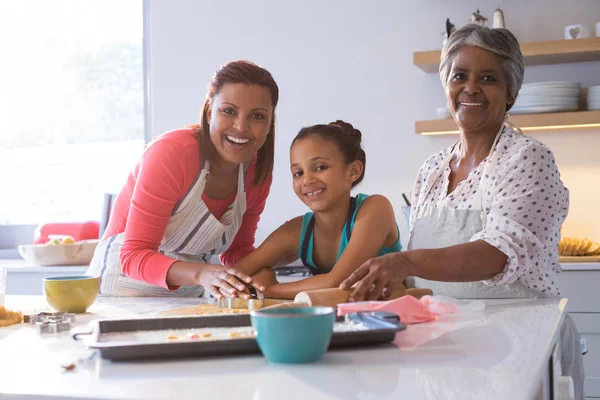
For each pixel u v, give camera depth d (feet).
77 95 12.78
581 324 8.57
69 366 2.52
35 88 12.94
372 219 4.93
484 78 5.00
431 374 2.31
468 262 4.26
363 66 10.85
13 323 3.79
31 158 12.96
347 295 3.88
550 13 10.12
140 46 12.42
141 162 5.52
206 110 5.40
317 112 11.07
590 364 8.54
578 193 10.00
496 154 4.93
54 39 12.85
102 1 12.57
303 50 11.12
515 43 5.05
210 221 5.64
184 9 11.72
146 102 12.18
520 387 2.12
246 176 5.87
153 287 5.68
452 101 5.16
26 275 10.66
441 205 5.25
